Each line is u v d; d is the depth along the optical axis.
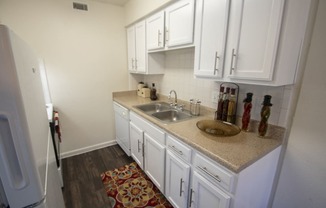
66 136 2.53
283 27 0.90
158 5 1.77
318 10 0.98
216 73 1.25
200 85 1.85
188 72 1.99
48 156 1.06
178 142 1.35
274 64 0.94
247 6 1.02
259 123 1.27
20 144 0.61
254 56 1.02
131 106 2.18
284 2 0.87
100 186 1.95
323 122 1.02
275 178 1.29
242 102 1.45
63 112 2.45
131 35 2.53
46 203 0.73
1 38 0.53
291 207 1.24
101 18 2.47
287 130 1.18
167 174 1.56
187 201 1.34
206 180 1.12
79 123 2.60
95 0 2.37
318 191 1.09
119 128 2.69
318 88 1.02
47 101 2.31
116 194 1.83
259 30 0.98
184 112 1.97
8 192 0.64
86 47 2.44
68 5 2.21
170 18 1.69
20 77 0.61
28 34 2.05
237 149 1.08
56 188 1.16
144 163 2.00
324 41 0.97
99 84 2.65
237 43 1.10
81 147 2.69
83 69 2.48
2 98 0.56
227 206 0.99
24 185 0.65
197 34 1.38
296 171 1.18
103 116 2.79
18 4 1.93
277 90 1.21
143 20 2.16
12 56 0.56
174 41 1.67
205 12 1.27
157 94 2.62
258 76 1.02
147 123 1.79
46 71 2.23
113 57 2.68
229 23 1.13
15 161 0.63
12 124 0.59
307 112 1.08
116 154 2.66
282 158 1.23
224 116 1.51
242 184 0.98
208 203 1.14
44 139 0.98
